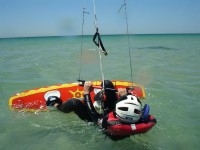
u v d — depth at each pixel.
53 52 23.11
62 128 5.54
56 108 6.32
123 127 4.25
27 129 5.53
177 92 8.19
